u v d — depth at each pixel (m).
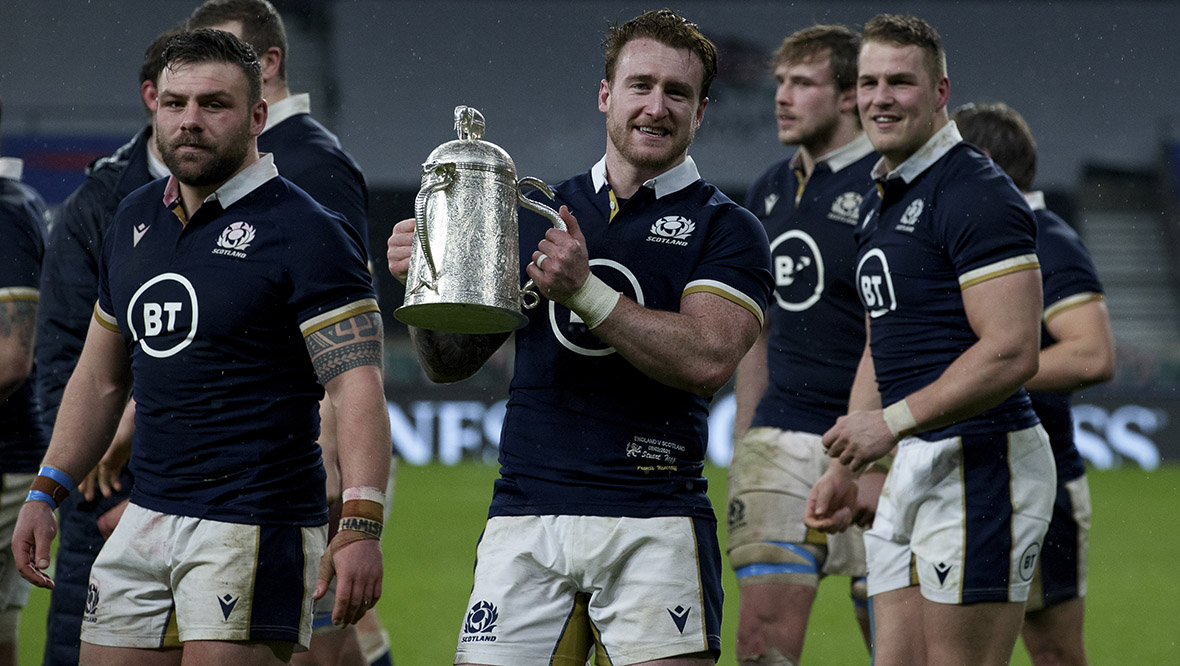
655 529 7.27
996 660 8.77
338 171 9.99
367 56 67.56
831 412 11.55
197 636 7.41
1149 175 67.50
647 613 7.18
